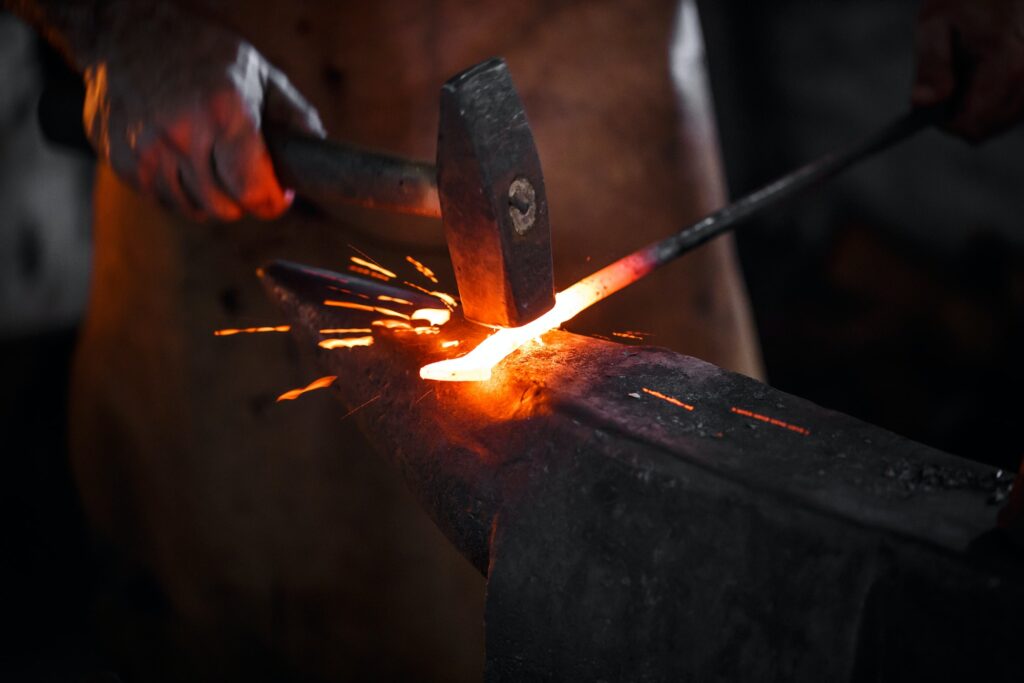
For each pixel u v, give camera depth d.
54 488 2.59
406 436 1.13
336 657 1.88
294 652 1.89
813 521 0.84
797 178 1.61
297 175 1.36
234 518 1.84
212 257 1.74
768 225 3.59
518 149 1.03
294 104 1.45
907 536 0.80
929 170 3.24
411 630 1.84
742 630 0.87
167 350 1.81
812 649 0.83
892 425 2.91
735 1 3.70
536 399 1.03
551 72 1.72
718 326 1.92
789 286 3.44
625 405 1.01
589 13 1.72
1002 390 2.95
